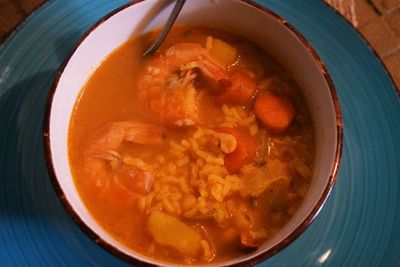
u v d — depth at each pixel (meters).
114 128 0.28
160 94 0.29
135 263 0.22
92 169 0.27
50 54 0.31
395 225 0.28
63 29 0.31
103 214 0.27
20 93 0.30
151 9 0.29
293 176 0.27
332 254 0.27
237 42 0.31
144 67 0.30
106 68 0.29
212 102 0.29
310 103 0.28
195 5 0.29
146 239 0.26
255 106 0.29
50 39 0.31
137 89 0.29
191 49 0.29
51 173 0.24
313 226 0.28
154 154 0.28
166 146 0.28
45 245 0.27
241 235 0.26
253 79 0.30
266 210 0.27
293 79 0.29
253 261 0.22
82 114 0.28
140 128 0.28
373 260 0.27
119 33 0.29
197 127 0.28
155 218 0.26
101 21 0.28
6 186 0.28
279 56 0.30
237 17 0.30
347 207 0.28
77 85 0.28
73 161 0.27
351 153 0.29
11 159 0.28
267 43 0.30
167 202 0.27
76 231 0.27
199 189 0.27
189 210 0.27
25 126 0.29
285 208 0.27
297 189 0.27
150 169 0.28
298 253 0.27
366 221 0.28
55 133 0.25
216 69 0.29
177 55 0.29
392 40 0.35
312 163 0.28
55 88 0.26
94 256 0.27
